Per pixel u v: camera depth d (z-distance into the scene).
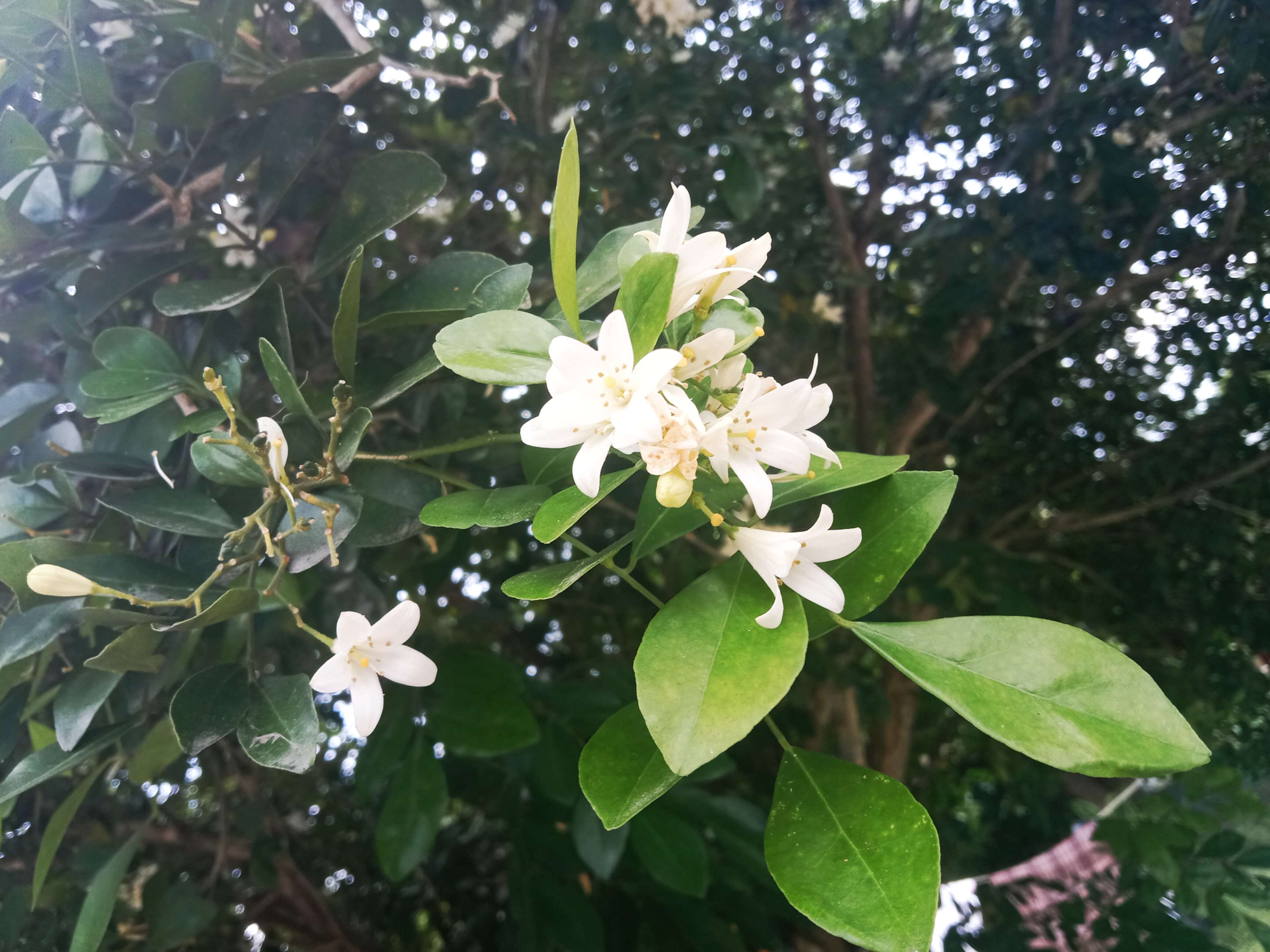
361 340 0.31
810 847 0.17
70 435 0.29
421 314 0.23
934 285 0.55
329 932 0.53
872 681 0.55
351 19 0.35
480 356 0.18
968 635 0.18
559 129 0.46
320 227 0.35
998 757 0.75
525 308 0.22
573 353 0.17
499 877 0.64
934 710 0.69
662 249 0.18
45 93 0.26
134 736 0.26
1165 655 0.64
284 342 0.24
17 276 0.27
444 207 0.48
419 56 0.46
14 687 0.26
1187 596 0.61
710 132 0.49
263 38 0.33
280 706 0.21
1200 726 0.60
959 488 0.62
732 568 0.18
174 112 0.27
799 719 0.55
